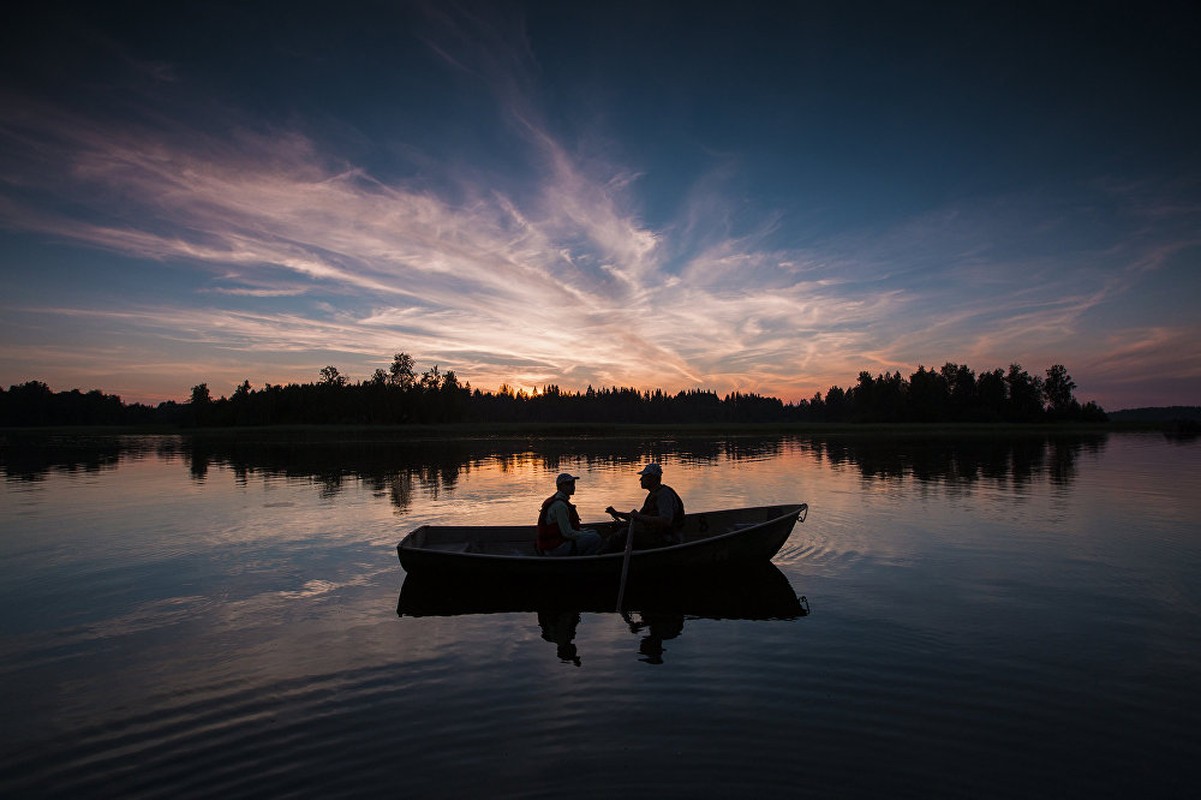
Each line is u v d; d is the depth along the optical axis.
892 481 21.36
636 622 7.70
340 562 10.63
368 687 5.89
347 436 69.94
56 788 4.40
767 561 10.18
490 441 55.81
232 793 4.32
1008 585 8.86
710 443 50.56
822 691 5.66
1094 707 5.34
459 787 4.32
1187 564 9.89
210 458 35.62
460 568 9.16
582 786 4.29
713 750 4.72
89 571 10.09
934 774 4.40
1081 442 50.06
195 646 7.00
